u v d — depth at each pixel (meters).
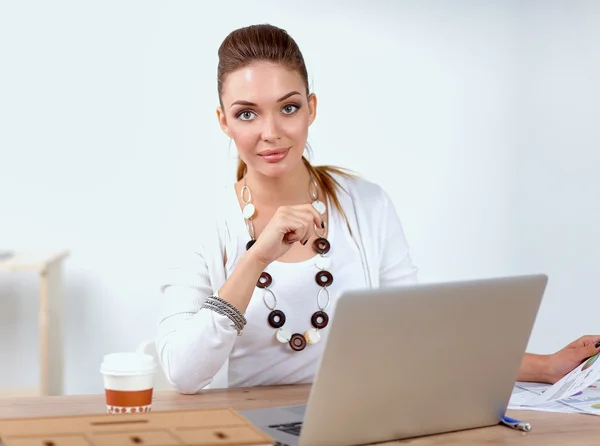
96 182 4.07
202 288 1.75
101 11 4.03
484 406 1.26
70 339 4.08
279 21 4.09
